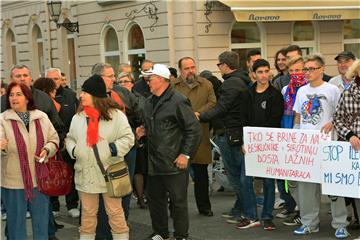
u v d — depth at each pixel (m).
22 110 6.91
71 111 8.94
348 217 8.17
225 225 8.34
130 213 9.34
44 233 7.05
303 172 7.51
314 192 7.63
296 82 7.98
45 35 23.72
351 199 7.82
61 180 7.02
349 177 7.11
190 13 16.50
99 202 7.42
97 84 6.87
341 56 8.20
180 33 16.53
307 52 18.34
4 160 6.90
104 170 6.86
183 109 7.32
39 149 6.93
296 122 7.84
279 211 9.06
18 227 6.97
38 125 6.96
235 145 8.06
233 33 17.03
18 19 25.69
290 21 17.75
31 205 6.99
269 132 7.73
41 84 8.57
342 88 8.30
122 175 6.88
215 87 10.97
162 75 7.34
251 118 7.93
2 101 7.20
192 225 8.40
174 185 7.39
